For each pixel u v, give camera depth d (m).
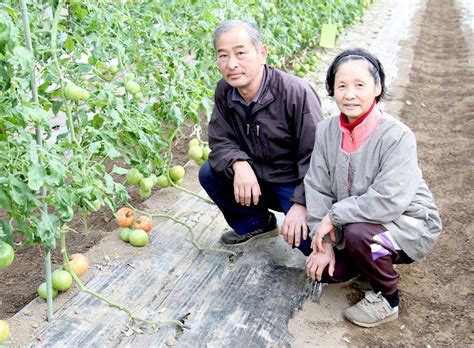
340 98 2.49
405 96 6.43
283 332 2.66
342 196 2.70
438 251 3.39
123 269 3.12
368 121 2.53
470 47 9.12
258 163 3.08
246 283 3.02
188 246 3.36
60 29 2.93
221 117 3.03
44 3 2.90
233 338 2.62
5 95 2.30
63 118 5.18
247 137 3.00
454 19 12.49
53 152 2.46
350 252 2.58
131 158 3.38
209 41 4.62
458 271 3.18
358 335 2.64
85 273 3.07
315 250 2.71
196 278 3.05
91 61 3.25
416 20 11.73
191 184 4.24
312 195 2.77
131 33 3.88
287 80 2.87
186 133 5.45
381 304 2.66
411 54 8.48
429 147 5.16
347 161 2.61
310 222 2.77
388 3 14.19
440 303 2.90
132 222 3.42
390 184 2.49
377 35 9.80
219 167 3.00
